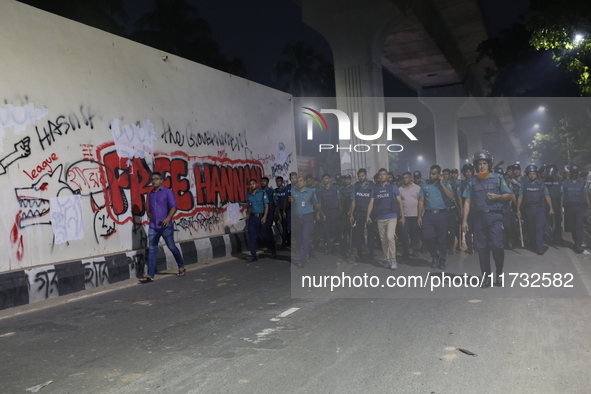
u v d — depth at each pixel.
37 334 6.22
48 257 9.05
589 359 4.60
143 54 11.69
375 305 6.98
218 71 14.45
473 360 4.66
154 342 5.64
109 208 10.45
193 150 13.25
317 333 5.73
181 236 12.66
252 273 10.43
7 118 8.48
